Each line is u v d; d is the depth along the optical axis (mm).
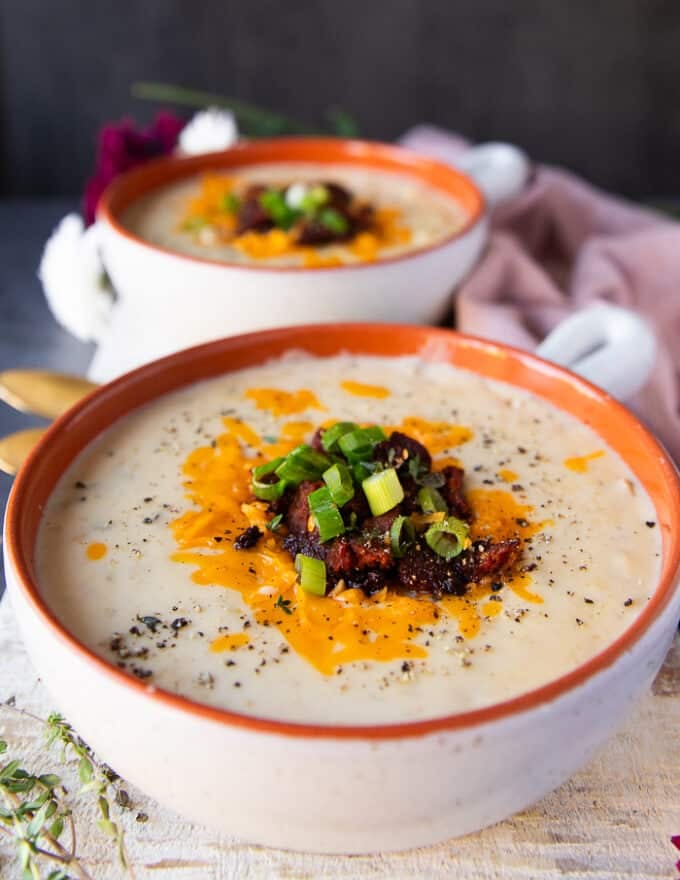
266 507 319
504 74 847
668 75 838
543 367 371
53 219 653
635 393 418
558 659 278
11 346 513
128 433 355
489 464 346
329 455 322
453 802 250
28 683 317
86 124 864
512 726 242
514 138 876
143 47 831
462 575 300
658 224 563
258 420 364
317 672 273
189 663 275
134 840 278
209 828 270
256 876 272
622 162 881
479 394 378
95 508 324
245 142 591
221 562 305
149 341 454
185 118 864
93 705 254
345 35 832
